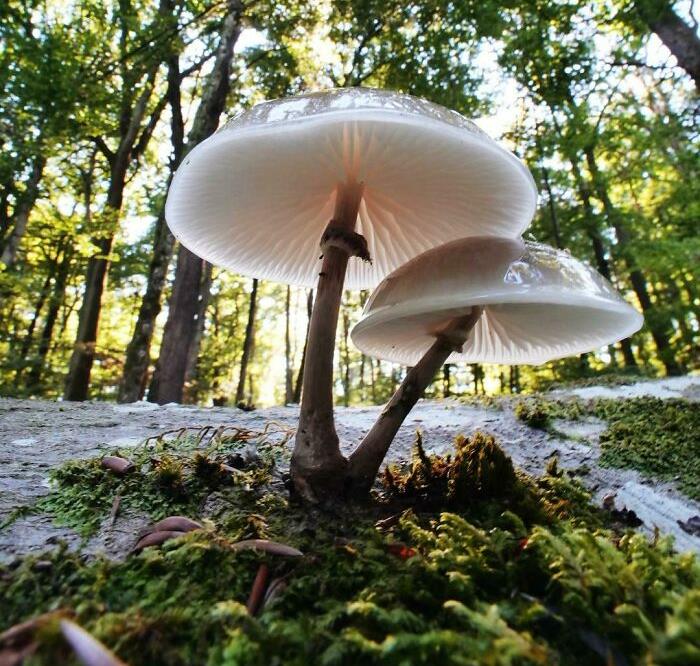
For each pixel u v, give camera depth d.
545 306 2.26
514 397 4.00
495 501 1.90
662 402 3.45
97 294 13.78
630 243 9.97
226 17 10.44
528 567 1.37
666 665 0.95
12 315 17.31
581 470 2.57
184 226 2.43
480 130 1.85
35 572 1.35
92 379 20.53
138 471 2.17
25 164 10.73
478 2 8.98
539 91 9.67
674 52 9.36
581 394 3.98
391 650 0.98
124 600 1.25
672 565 1.38
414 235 2.79
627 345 12.68
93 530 1.70
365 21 10.50
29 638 0.96
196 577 1.37
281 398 42.50
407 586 1.26
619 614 1.12
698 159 9.23
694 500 2.27
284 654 1.06
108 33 11.59
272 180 2.22
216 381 23.31
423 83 10.23
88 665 0.88
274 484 2.15
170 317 9.23
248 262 2.98
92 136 13.67
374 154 2.03
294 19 11.27
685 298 14.85
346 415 3.73
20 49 9.48
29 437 2.82
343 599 1.29
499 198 2.30
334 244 2.07
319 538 1.61
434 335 2.40
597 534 1.74
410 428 3.27
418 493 2.02
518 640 0.98
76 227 12.69
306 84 13.95
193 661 1.04
